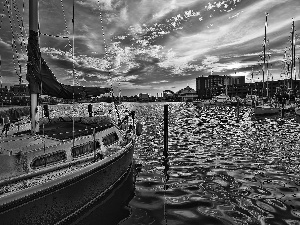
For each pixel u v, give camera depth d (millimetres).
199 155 21938
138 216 10258
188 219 9984
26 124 12023
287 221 9664
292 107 61750
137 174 16469
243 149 23906
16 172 7441
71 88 10125
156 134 36500
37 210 7152
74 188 8555
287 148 23594
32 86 8961
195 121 57375
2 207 6246
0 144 7836
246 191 13031
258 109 59438
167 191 13266
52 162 8688
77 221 8797
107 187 10977
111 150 12336
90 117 14711
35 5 8891
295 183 14086
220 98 118000
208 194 12742
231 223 9594
